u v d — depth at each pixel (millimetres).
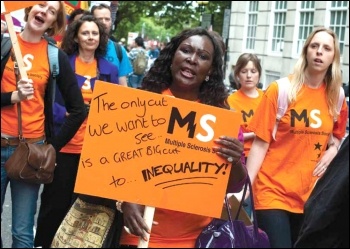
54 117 4980
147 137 2926
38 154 4145
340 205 2223
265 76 23531
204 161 2959
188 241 3109
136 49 15867
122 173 2908
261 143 3971
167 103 2930
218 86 3275
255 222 2994
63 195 4945
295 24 21172
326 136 3982
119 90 2900
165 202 2938
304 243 2352
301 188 3904
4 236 5797
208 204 2967
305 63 3967
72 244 3188
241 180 3109
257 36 24281
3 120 4266
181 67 3158
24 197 4262
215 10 35469
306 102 3951
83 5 9195
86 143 2887
